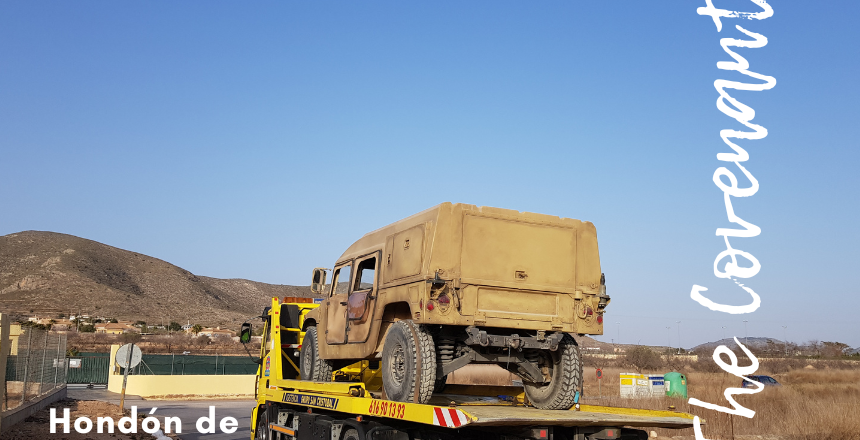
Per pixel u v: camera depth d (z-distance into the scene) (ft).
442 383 28.96
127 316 433.48
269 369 46.70
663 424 26.68
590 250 30.12
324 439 33.76
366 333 31.94
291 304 47.91
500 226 28.32
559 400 29.63
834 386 122.62
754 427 62.49
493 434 26.32
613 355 321.93
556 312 28.89
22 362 63.77
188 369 150.41
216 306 548.31
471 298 27.12
